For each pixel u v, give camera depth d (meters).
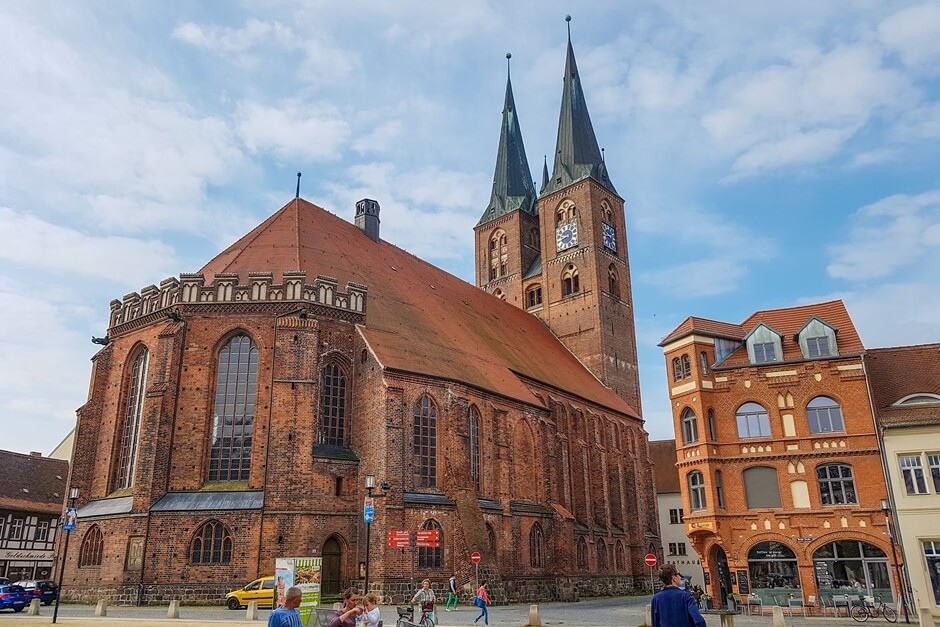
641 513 84.31
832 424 45.78
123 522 46.22
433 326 63.16
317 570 34.03
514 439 61.00
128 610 40.81
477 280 112.06
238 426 48.91
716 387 48.72
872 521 43.03
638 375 100.06
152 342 52.41
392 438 48.91
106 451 52.62
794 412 46.66
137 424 51.81
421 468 50.81
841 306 50.16
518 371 68.06
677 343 50.50
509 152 115.25
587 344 95.75
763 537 45.03
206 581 44.25
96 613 37.44
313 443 48.44
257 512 45.44
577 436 74.75
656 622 11.88
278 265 56.00
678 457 49.09
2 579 61.97
